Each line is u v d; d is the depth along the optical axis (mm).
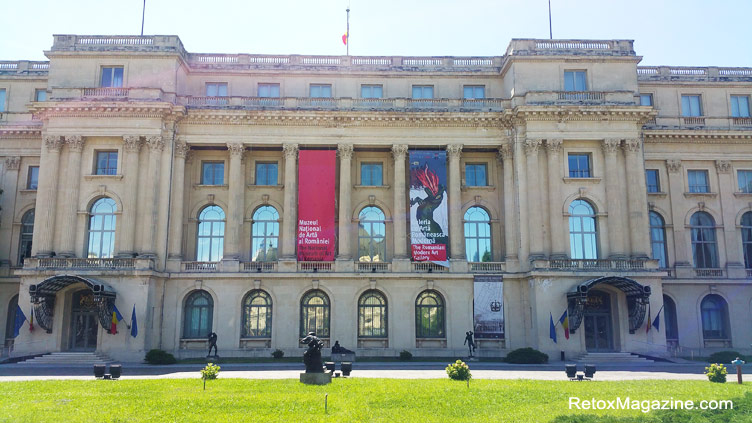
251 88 62219
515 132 58531
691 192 63844
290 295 56594
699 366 47375
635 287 51812
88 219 56062
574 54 59750
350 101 59812
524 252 56625
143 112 56594
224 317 55906
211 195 59781
